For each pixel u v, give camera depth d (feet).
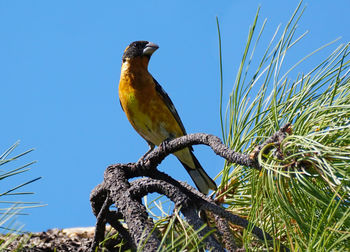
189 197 17.87
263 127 19.11
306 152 13.01
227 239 17.80
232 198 20.62
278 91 19.43
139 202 18.44
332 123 14.40
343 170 12.80
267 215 17.10
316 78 17.84
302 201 14.37
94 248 20.57
